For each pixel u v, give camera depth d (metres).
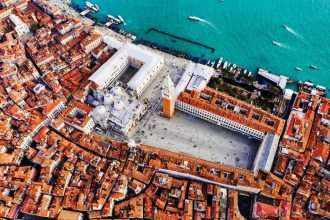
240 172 173.25
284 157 178.50
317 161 179.75
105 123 193.62
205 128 199.50
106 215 164.75
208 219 163.75
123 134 197.50
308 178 171.00
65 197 169.38
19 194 171.62
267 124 187.25
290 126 188.00
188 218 162.12
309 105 197.75
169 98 183.38
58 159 182.88
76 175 176.75
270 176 171.25
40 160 181.88
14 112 197.00
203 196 170.25
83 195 170.00
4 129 191.50
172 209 165.75
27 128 191.75
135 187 172.00
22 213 171.88
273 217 163.25
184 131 198.50
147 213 164.62
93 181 174.88
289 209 163.62
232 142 193.62
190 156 182.50
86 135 190.12
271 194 167.50
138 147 184.00
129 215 164.38
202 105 194.25
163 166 176.75
